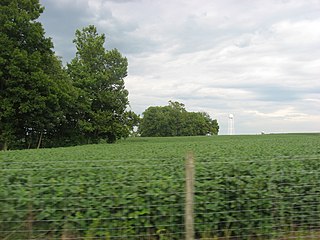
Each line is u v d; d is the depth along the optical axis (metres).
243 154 8.36
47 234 4.47
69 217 4.47
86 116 45.75
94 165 6.39
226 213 4.82
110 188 4.66
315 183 5.21
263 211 4.98
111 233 4.52
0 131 31.39
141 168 5.56
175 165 5.71
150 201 4.60
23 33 32.16
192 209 4.37
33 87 31.20
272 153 8.55
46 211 4.42
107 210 4.52
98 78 46.91
